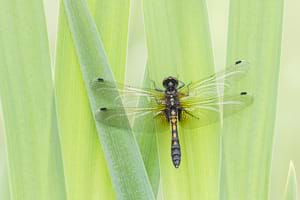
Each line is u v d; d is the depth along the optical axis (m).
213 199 0.47
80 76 0.46
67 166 0.46
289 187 0.47
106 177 0.47
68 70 0.46
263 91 0.47
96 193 0.46
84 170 0.46
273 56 0.47
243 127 0.47
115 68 0.47
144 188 0.46
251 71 0.47
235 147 0.47
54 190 0.46
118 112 0.46
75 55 0.46
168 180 0.47
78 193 0.46
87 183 0.46
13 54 0.45
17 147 0.46
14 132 0.46
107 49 0.47
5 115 0.45
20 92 0.46
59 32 0.46
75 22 0.46
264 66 0.47
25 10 0.46
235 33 0.47
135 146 0.46
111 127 0.46
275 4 0.47
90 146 0.47
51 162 0.46
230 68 0.47
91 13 0.47
